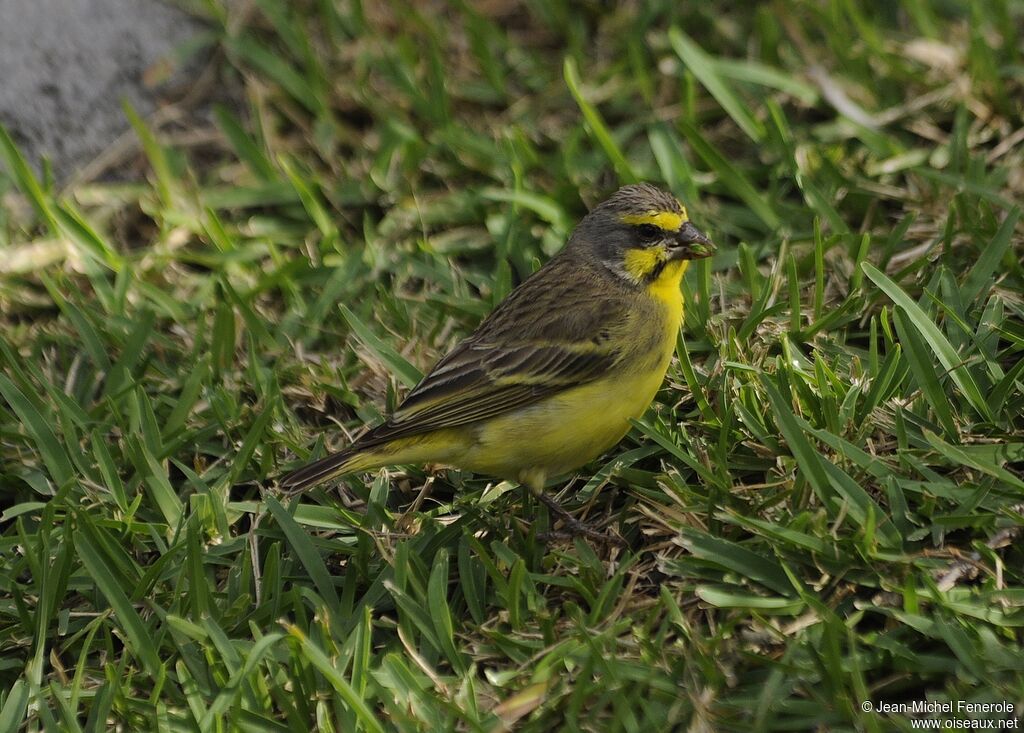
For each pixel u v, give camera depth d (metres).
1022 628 8.59
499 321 10.34
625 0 15.09
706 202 13.09
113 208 13.73
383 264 12.81
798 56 14.23
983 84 13.28
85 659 9.33
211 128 14.48
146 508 10.77
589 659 8.55
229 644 9.08
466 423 10.01
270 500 10.04
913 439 9.86
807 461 9.35
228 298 12.34
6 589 10.04
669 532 9.77
